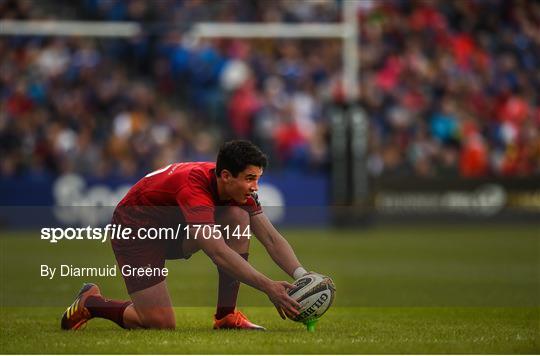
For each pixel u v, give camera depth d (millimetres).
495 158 86562
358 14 91062
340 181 74438
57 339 23172
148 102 82188
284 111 81438
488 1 95562
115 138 78312
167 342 22500
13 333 24547
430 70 90500
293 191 77938
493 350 21828
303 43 88938
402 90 88125
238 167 23500
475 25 94750
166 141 79312
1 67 83438
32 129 78062
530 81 93500
